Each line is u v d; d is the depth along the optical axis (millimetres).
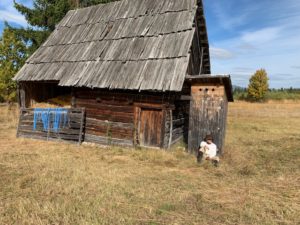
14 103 22812
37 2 23141
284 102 52719
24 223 4707
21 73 14367
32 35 22828
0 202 5520
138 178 7387
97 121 12453
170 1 13711
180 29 11969
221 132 10305
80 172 7574
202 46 15742
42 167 8023
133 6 14781
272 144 13055
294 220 5125
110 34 13820
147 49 11953
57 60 13953
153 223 4910
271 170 8500
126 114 11789
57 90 17953
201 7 13375
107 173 7672
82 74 12320
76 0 25297
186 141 13117
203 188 6770
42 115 12672
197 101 10617
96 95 12531
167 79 10383
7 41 21391
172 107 10977
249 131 17359
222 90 10164
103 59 12562
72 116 12211
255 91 51312
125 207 5504
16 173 7387
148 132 11430
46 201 5590
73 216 4992
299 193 6512
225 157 10023
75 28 15727
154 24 12992
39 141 12305
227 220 5078
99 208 5344
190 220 5074
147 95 11297
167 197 6078
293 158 10211
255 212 5426
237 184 7098
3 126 15359
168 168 8539
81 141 12094
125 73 11414
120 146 11727
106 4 16078
